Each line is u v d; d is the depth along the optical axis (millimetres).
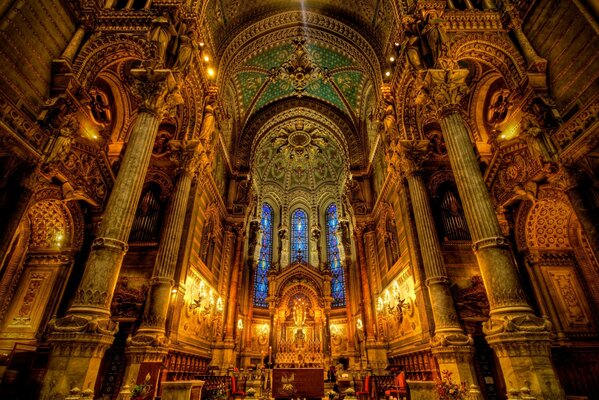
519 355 6711
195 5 13281
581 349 11102
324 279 29234
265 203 34500
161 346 9953
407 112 14633
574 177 8797
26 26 8930
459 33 11375
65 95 9680
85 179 12234
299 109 26703
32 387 8727
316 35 21109
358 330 23266
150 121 9977
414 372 11820
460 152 9602
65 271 12328
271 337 26625
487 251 8086
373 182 23156
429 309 11727
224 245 21219
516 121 12453
